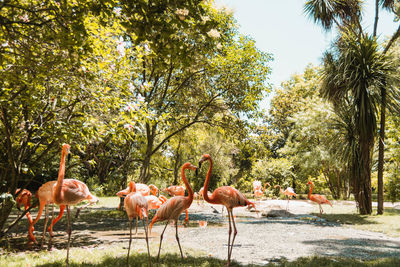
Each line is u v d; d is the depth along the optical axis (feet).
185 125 53.78
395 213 48.98
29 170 26.91
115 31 21.48
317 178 102.53
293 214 49.19
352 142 48.08
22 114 25.86
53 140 26.09
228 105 52.42
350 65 46.34
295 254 22.02
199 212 56.03
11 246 24.54
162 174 81.05
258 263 19.26
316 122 78.79
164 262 18.89
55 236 30.32
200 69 49.06
